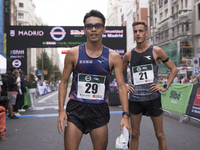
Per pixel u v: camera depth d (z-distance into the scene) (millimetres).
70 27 14625
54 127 5762
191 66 19906
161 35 33031
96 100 2127
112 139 4391
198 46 23984
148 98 2770
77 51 2129
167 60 2883
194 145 3947
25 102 10094
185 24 25344
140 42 2871
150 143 4051
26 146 4035
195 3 24328
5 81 7715
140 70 2887
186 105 6379
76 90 2158
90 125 2111
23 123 6504
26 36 14602
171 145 3955
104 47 2164
